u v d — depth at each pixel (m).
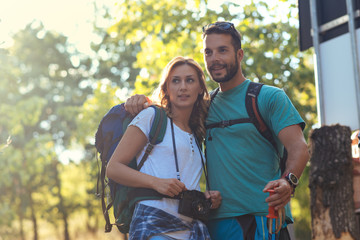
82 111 19.77
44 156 24.53
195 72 3.90
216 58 3.91
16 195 27.91
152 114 3.72
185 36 13.35
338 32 6.12
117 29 14.41
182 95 3.84
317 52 6.24
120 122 3.88
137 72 28.16
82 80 31.47
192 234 3.65
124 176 3.61
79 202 32.03
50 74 30.81
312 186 4.49
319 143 4.48
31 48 29.75
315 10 6.32
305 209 17.70
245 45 12.52
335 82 6.03
